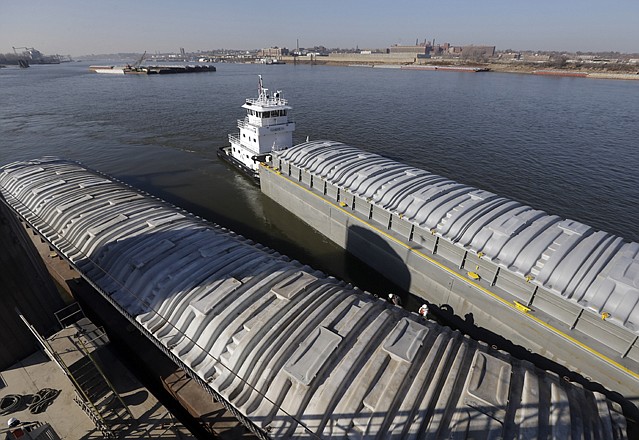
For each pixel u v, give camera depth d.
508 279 18.59
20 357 15.63
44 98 110.25
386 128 71.06
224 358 13.32
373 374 11.69
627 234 33.94
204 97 113.06
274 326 13.60
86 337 15.78
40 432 11.95
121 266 18.69
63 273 23.81
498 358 13.00
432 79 170.75
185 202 40.69
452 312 21.56
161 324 15.27
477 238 19.91
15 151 56.78
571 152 55.69
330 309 14.52
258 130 44.03
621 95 115.25
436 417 10.61
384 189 25.55
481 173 47.47
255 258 18.25
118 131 69.44
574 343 16.08
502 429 10.23
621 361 15.10
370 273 27.25
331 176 29.59
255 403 11.91
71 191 27.92
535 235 18.98
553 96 112.44
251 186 45.12
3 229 14.81
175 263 17.89
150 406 14.34
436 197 23.55
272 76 191.38
